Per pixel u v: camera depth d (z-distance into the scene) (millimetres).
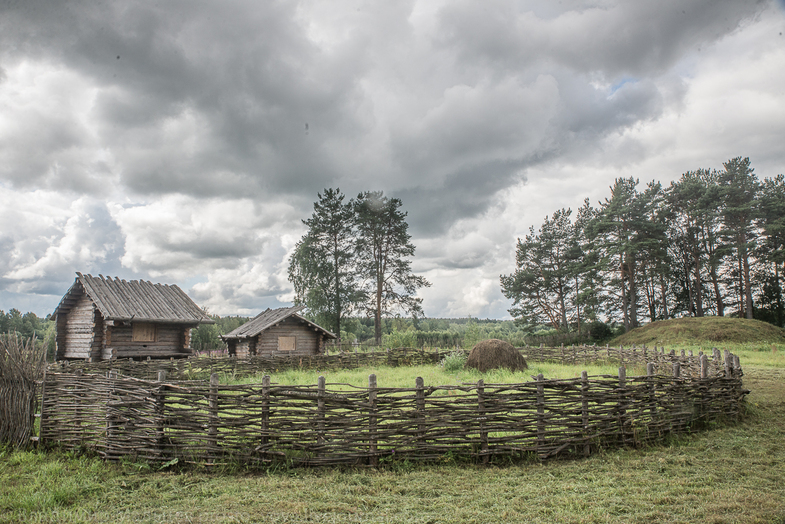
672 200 48344
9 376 7621
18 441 7480
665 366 14922
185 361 16344
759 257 43688
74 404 7367
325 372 19625
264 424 6602
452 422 6809
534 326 48906
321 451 6520
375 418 6707
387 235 41469
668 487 5621
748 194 42844
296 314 25062
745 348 29406
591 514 4840
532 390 7133
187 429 6594
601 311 46469
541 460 6699
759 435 8023
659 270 42438
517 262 49375
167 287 22094
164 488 5758
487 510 5035
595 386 7613
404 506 5156
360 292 39906
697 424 8516
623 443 7359
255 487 5723
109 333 18172
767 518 4660
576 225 49781
